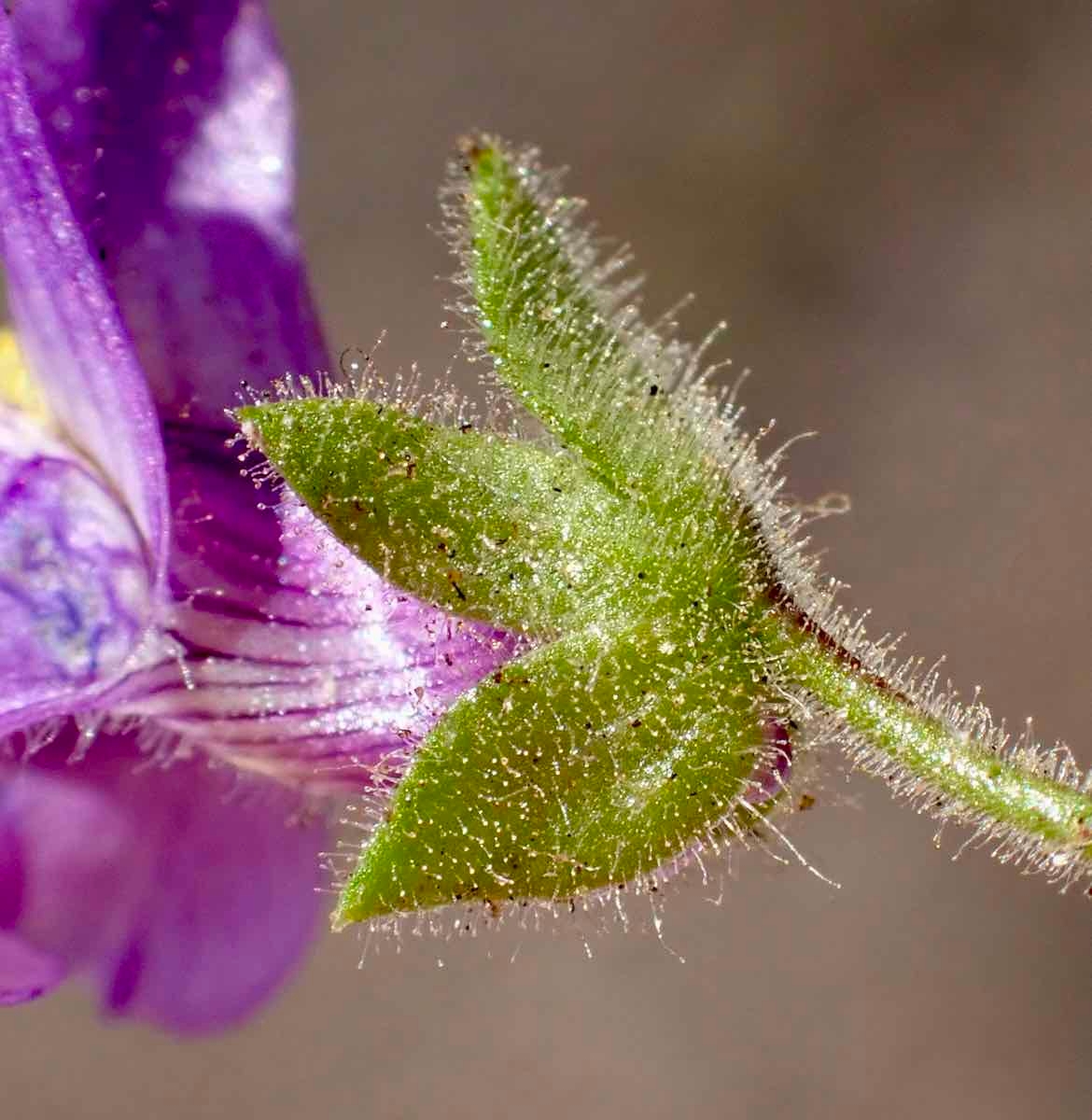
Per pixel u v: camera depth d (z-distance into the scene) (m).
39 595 0.05
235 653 0.05
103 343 0.05
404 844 0.05
